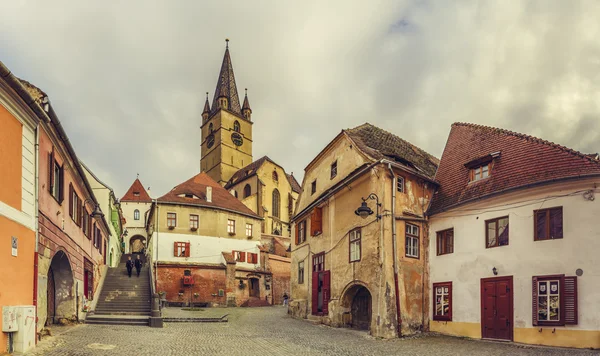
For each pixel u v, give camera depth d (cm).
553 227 1530
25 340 1088
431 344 1605
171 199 4094
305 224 2786
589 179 1445
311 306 2548
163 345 1447
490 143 2006
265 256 4494
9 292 1066
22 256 1152
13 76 1026
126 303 2470
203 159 9381
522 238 1608
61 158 1586
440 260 1959
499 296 1659
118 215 4319
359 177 2105
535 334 1510
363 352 1416
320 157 2666
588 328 1378
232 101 9325
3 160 1052
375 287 1872
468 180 1970
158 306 2266
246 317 2784
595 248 1402
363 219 2038
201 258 4022
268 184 6950
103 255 3106
